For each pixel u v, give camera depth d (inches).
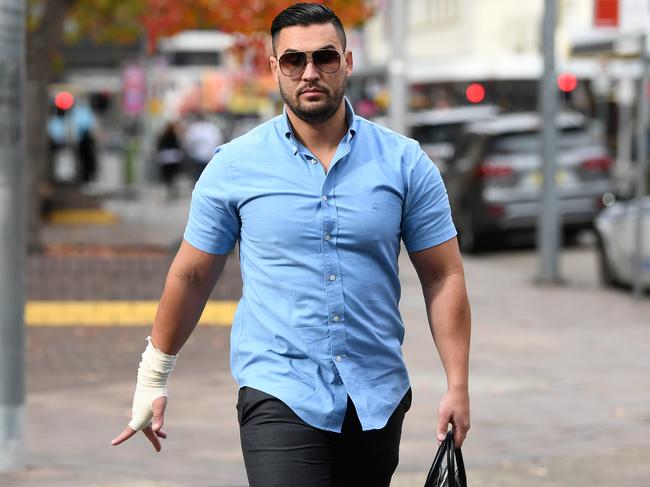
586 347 988.6
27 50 1408.7
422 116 2497.5
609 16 1349.7
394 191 343.0
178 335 360.5
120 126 4842.5
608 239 1363.2
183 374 871.1
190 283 355.3
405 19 1798.7
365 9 1309.1
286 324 340.5
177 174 2994.6
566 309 1206.9
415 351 963.3
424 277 355.9
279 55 340.2
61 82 3772.1
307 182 339.9
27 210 1362.0
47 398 796.0
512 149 1745.8
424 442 670.5
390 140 348.8
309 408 336.5
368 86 3754.9
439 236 350.0
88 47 3929.6
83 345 991.6
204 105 4643.2
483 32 3939.5
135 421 363.9
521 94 3051.2
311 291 339.3
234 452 649.0
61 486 566.6
